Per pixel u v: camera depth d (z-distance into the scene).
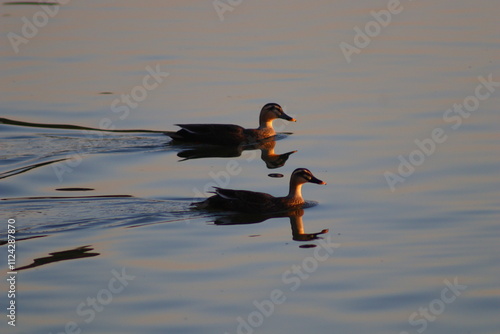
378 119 24.27
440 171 19.81
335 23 36.28
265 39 34.09
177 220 17.20
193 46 33.19
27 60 31.53
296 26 36.00
